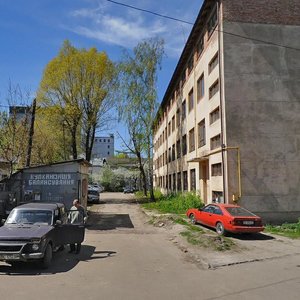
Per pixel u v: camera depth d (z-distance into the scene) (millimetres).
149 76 44312
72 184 23469
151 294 8156
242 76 25500
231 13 26016
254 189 24672
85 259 12523
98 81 43594
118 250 14406
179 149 45000
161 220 23609
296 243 16625
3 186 23438
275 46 26016
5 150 30266
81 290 8484
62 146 47188
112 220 26250
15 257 10469
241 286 8945
